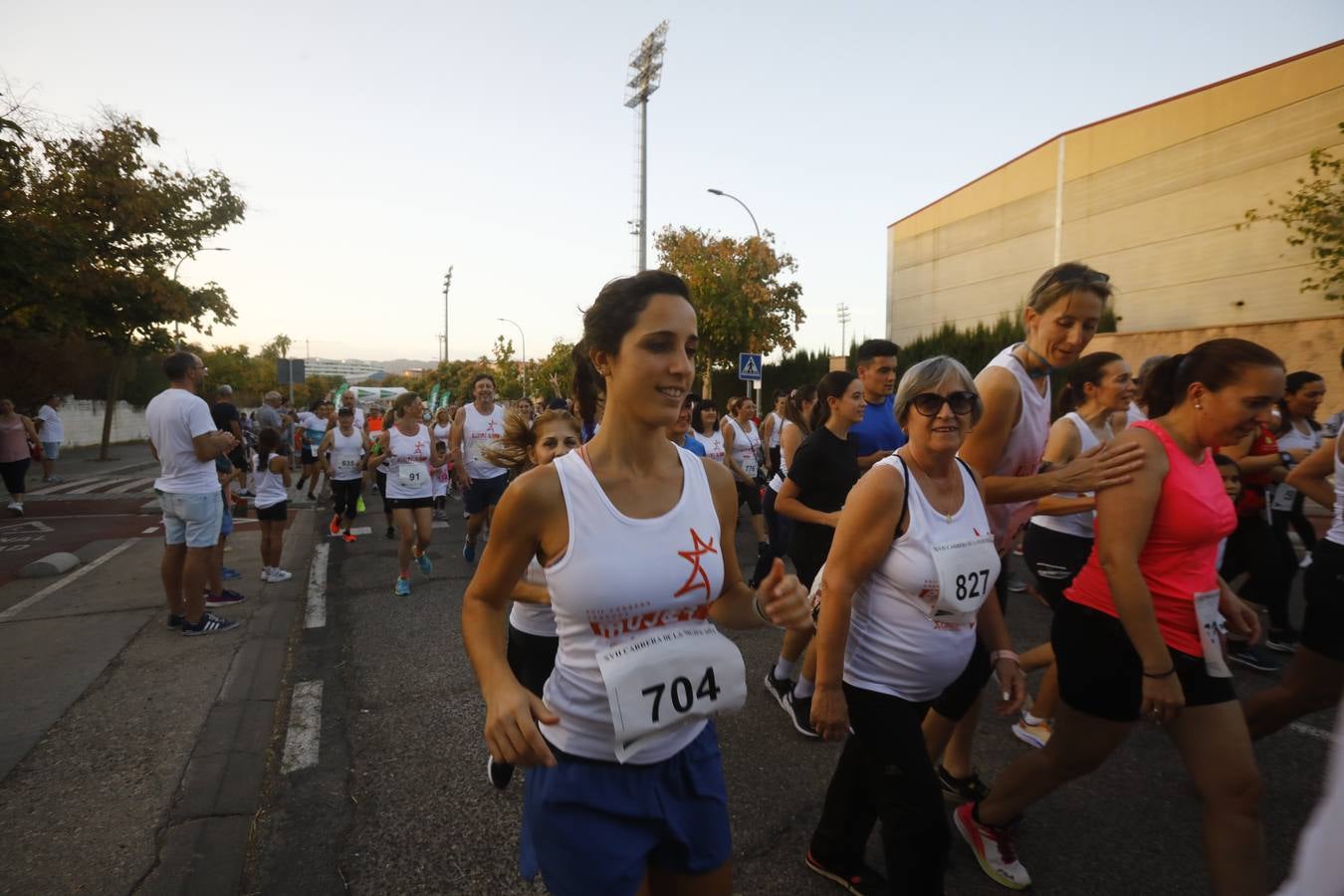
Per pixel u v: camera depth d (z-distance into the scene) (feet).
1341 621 9.06
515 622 10.64
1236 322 61.72
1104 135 74.64
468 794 10.82
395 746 12.37
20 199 41.63
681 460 5.63
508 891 8.68
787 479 12.87
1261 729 9.95
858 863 8.55
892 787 7.26
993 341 70.44
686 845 5.53
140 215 49.26
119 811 10.28
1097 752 7.86
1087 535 12.55
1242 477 15.39
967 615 7.45
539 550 5.44
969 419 7.30
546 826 5.33
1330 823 3.02
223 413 23.07
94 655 16.37
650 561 5.16
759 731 12.64
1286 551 17.39
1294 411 18.02
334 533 31.17
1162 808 10.12
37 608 19.99
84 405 99.35
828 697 7.37
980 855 8.75
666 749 5.43
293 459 60.85
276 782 11.23
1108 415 13.10
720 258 77.30
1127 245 72.33
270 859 9.30
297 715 13.58
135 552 27.73
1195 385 7.18
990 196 92.17
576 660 5.32
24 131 39.45
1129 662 7.46
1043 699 12.09
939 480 7.65
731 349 80.07
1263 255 59.47
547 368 103.60
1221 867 6.80
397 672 15.69
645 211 86.33
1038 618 18.48
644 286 5.14
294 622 19.26
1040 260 84.07
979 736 12.41
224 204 55.06
